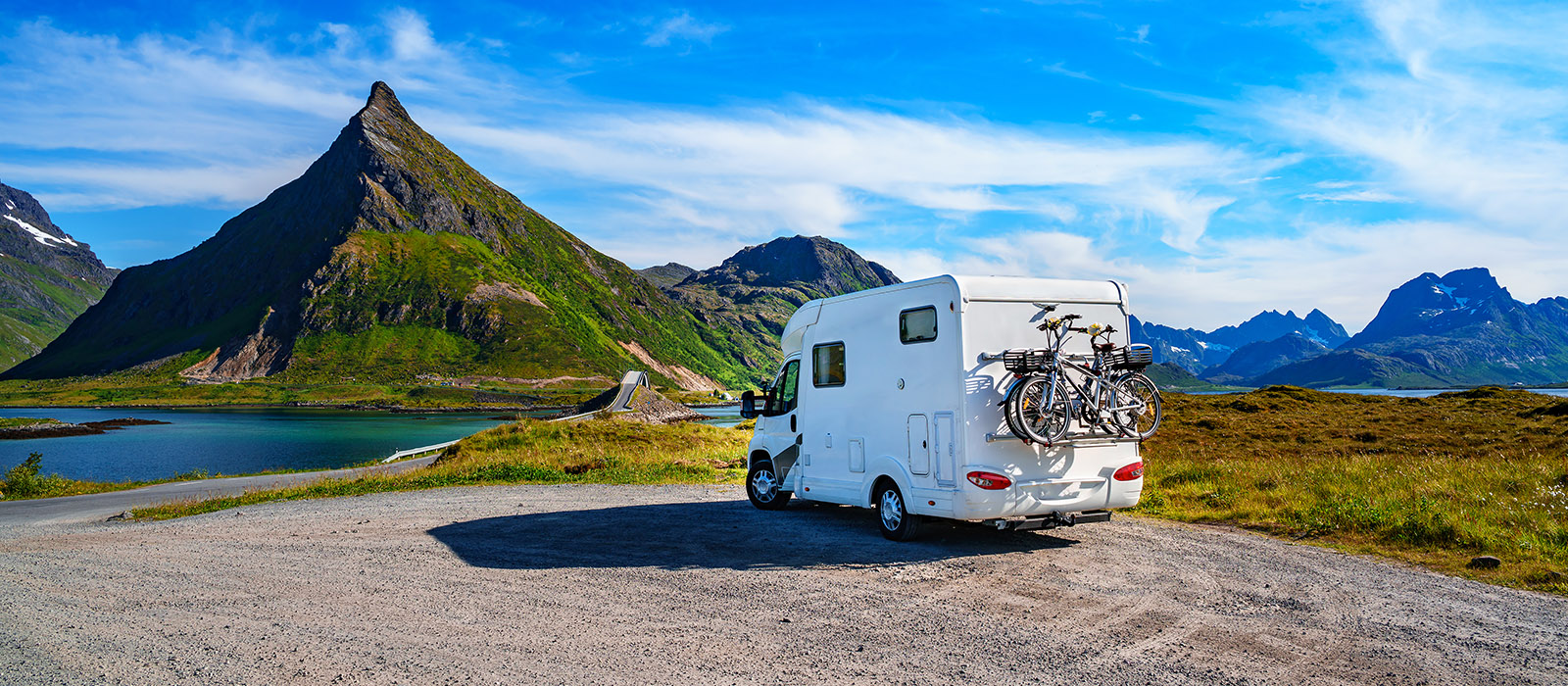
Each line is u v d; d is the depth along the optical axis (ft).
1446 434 76.54
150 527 39.96
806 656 17.49
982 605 21.67
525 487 54.80
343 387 625.41
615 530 34.58
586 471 65.00
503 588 23.88
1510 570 24.61
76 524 44.78
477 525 36.50
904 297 31.45
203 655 17.72
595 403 348.59
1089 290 30.71
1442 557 27.02
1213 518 35.96
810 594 22.99
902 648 17.99
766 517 38.06
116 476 158.20
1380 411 105.19
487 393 602.85
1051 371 28.37
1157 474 48.80
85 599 23.09
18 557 30.89
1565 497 32.58
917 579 24.82
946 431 28.86
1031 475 28.73
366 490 55.88
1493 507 32.53
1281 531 32.53
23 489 79.41
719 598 22.58
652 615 20.72
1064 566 26.50
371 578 25.38
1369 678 15.96
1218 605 21.47
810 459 36.70
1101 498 29.78
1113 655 17.46
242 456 199.93
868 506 32.99
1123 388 29.84
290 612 21.22
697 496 47.44
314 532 35.47
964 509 28.04
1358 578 24.26
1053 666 16.72
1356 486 39.32
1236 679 15.93
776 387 40.88
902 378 31.22
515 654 17.67
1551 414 89.56
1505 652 17.44
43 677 16.34
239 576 25.94
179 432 298.97
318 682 15.97
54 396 632.79
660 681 15.96
